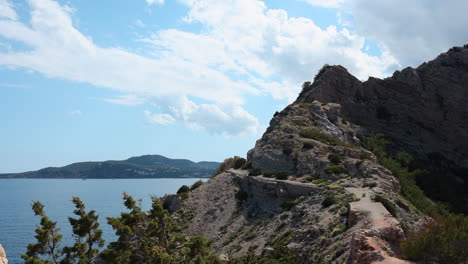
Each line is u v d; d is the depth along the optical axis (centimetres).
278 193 7131
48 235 4900
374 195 5638
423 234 3362
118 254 4797
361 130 12244
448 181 10594
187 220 7725
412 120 13238
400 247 3441
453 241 3159
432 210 7419
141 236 5709
